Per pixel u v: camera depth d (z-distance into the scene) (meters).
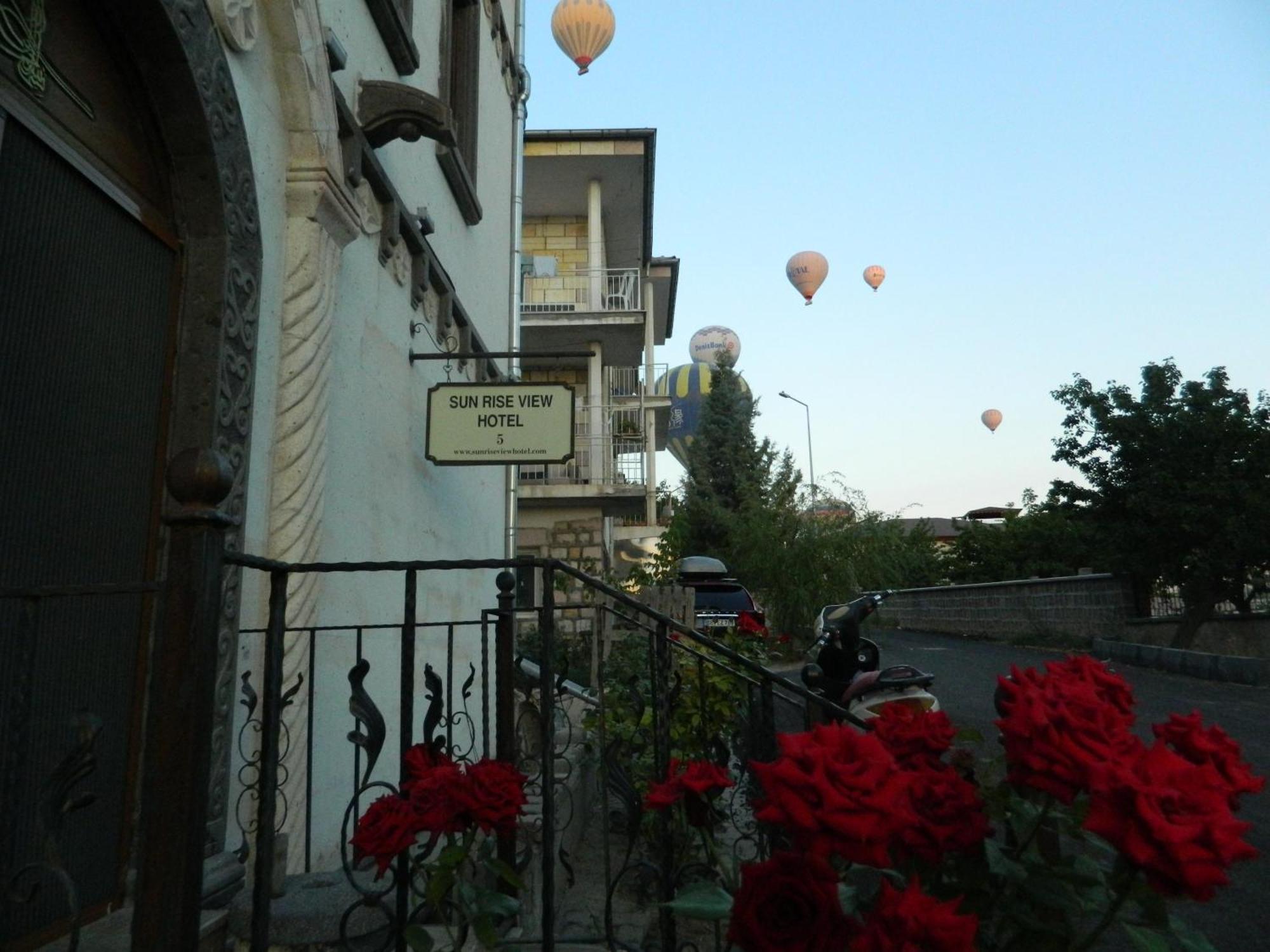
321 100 3.58
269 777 1.92
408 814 1.82
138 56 2.63
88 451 2.47
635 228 20.20
